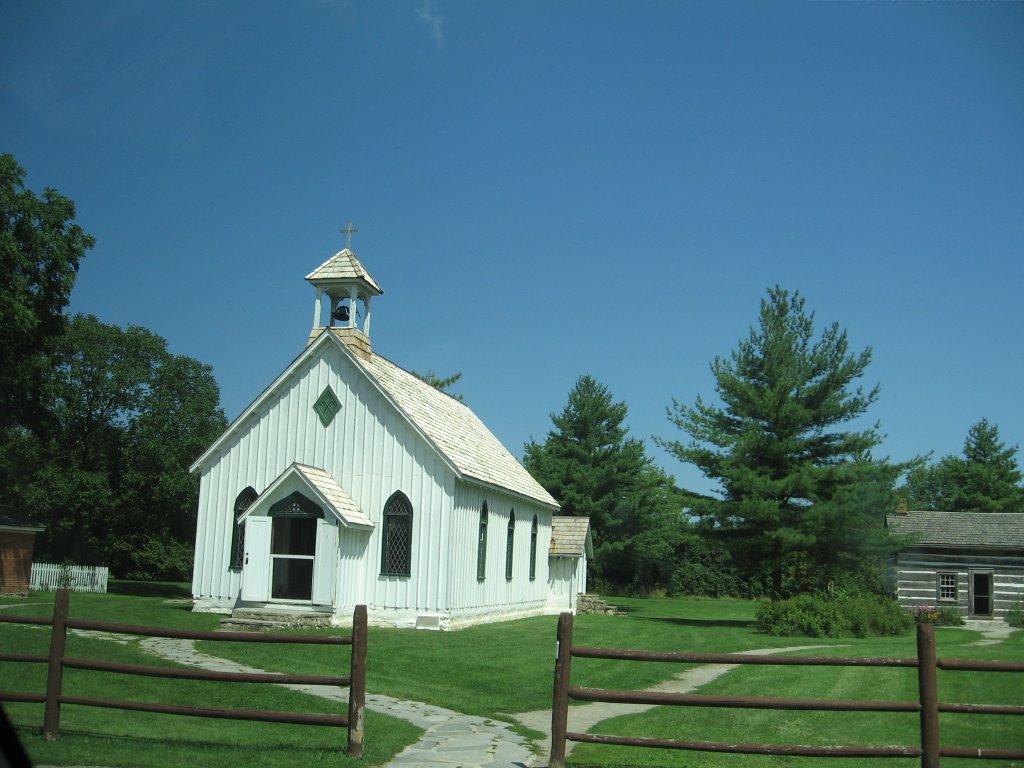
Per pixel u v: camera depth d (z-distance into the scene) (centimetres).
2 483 4716
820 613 2969
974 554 4281
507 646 2266
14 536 3616
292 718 1010
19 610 2570
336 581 2578
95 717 1209
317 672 1728
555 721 981
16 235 3409
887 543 3728
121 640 2019
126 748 1019
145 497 4878
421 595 2678
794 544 3578
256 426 2902
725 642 2623
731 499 3784
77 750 991
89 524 4969
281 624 2469
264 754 1015
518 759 1062
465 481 2788
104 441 4831
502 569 3281
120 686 1428
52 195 3503
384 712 1375
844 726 1323
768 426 3806
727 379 3831
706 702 948
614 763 1068
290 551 2984
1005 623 4141
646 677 1875
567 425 6575
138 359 4884
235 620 2489
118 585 4591
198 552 2880
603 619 3559
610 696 970
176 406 4856
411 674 1788
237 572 2833
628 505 6309
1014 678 1845
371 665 1853
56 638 1052
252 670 1691
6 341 3300
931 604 4291
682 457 3872
